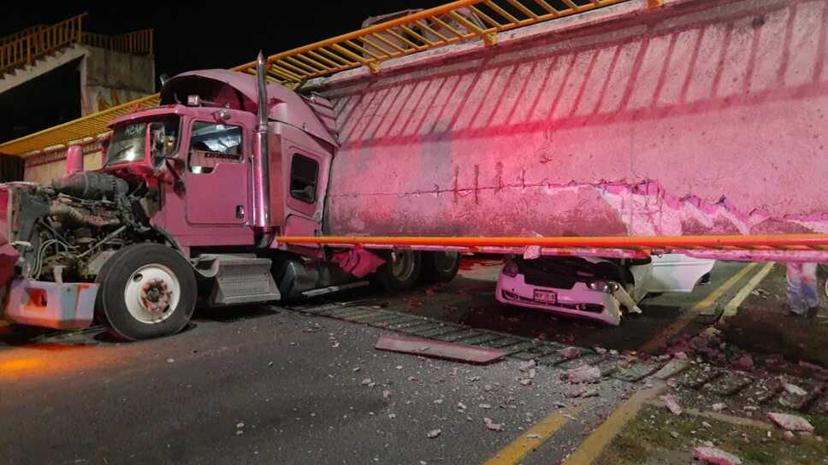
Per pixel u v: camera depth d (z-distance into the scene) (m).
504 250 5.80
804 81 4.41
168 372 4.96
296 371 5.00
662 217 5.05
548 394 4.41
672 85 5.10
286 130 7.49
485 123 6.39
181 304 6.42
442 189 6.70
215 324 6.95
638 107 5.27
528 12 5.38
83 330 6.58
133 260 6.04
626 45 5.45
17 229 5.88
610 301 6.32
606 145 5.43
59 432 3.68
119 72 21.89
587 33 5.71
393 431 3.69
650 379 4.80
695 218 4.86
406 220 7.05
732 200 4.68
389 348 5.68
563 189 5.70
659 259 7.65
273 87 7.68
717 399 4.29
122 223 6.66
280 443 3.52
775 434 3.59
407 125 7.22
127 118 7.12
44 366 5.13
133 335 6.00
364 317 7.39
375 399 4.29
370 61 7.03
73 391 4.46
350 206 7.73
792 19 4.54
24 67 20.09
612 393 4.45
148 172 6.64
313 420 3.88
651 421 3.80
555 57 5.97
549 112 5.88
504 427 3.76
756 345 5.83
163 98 8.28
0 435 3.63
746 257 4.48
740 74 4.73
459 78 6.80
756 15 4.71
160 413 4.00
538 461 3.26
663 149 5.07
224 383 4.66
